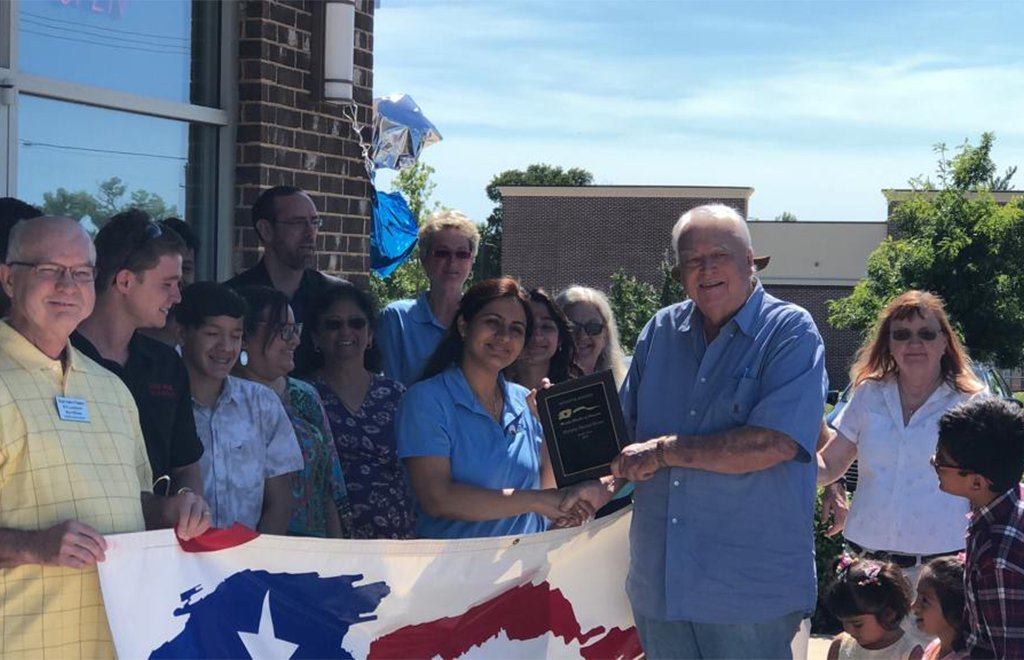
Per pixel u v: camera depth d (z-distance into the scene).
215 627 3.71
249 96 6.94
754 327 4.27
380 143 9.41
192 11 6.76
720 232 4.21
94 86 6.16
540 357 5.51
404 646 4.22
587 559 4.71
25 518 3.29
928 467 5.29
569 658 4.71
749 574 4.21
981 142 25.45
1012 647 3.84
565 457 4.43
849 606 5.10
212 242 6.95
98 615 3.50
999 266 25.05
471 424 4.45
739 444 4.13
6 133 5.64
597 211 47.47
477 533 4.55
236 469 4.43
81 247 3.40
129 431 3.61
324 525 4.94
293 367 5.19
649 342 4.63
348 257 7.74
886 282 25.69
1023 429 3.96
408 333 6.38
